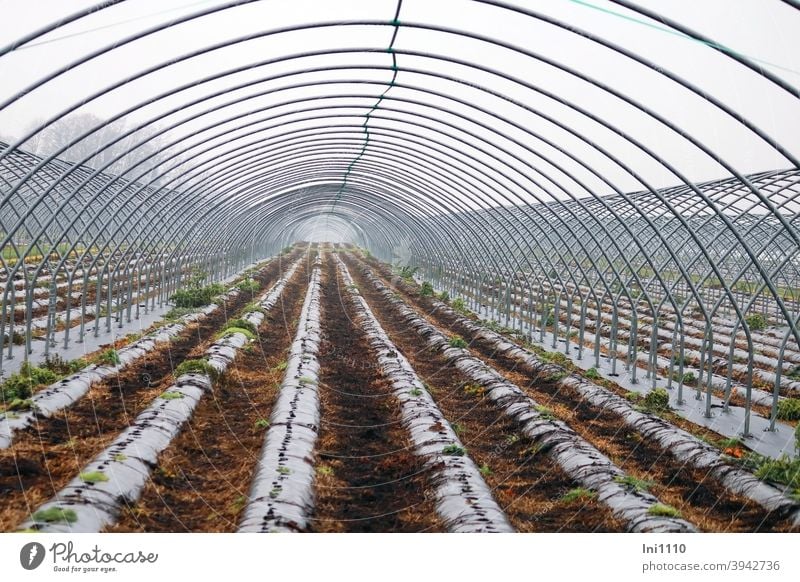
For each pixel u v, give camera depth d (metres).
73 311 25.80
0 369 15.62
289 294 38.84
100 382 15.66
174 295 28.92
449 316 31.89
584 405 16.61
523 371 20.64
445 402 17.31
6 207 36.25
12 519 8.93
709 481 11.70
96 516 8.97
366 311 32.28
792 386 18.70
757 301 34.47
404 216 46.56
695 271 38.03
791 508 10.12
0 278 30.48
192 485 11.00
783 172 18.89
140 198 33.38
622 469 11.94
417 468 11.95
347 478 11.80
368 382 18.69
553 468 12.29
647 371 20.33
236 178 28.80
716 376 20.00
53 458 11.23
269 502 9.70
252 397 16.69
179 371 16.59
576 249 40.75
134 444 11.33
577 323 31.11
